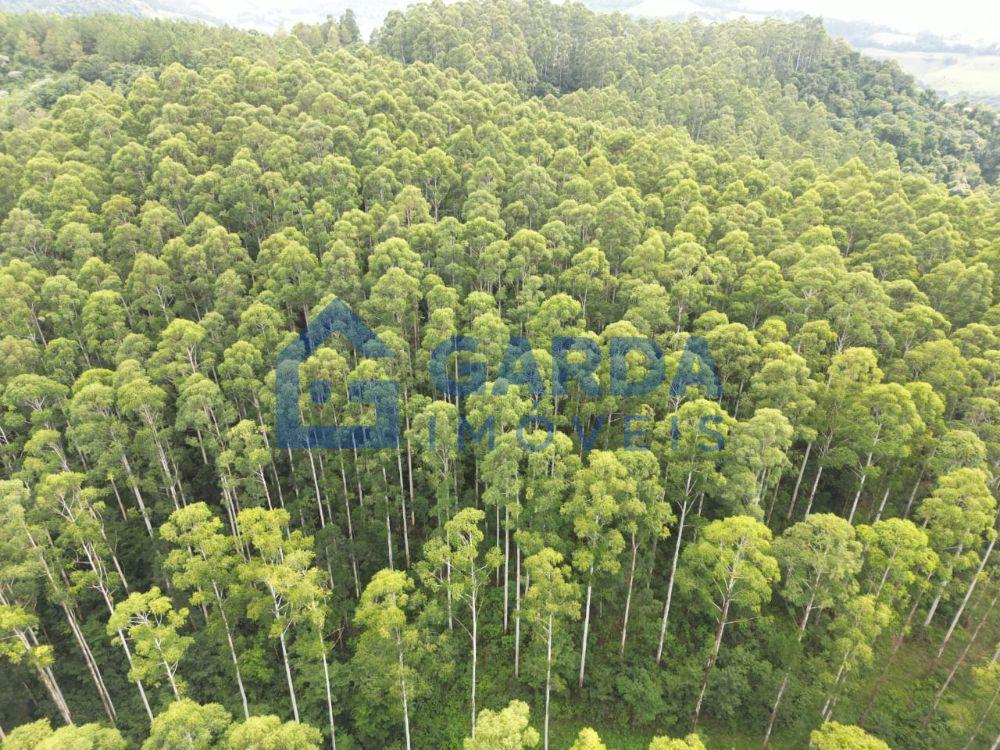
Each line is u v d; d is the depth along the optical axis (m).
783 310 64.00
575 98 130.12
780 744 40.91
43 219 73.25
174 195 76.62
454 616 47.25
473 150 90.31
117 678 44.56
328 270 61.06
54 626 46.62
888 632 47.91
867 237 78.94
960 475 41.53
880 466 55.62
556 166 88.44
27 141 87.62
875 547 40.22
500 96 115.12
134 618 38.38
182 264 65.56
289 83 106.00
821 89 171.75
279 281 63.50
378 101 98.12
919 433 51.72
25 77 154.62
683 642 46.47
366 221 70.19
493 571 52.62
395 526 55.84
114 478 53.31
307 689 42.53
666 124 129.88
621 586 46.56
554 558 36.44
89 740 27.48
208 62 133.38
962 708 39.59
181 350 53.75
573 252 72.69
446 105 100.31
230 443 46.59
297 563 37.00
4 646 35.38
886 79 180.62
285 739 28.31
